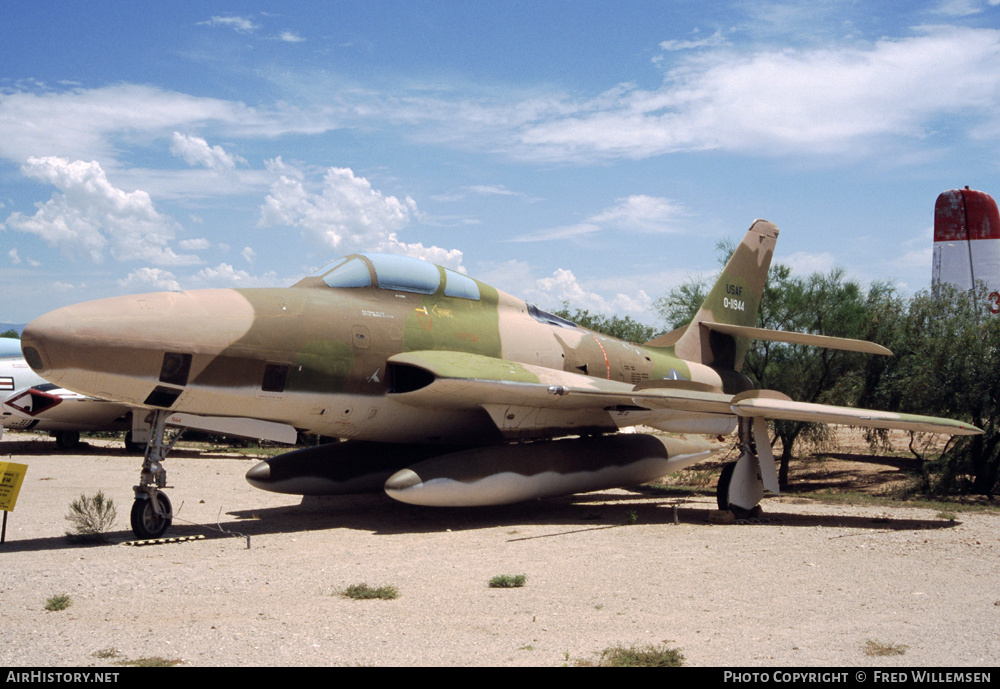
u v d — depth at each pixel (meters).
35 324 7.60
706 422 12.83
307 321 9.42
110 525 9.23
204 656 4.41
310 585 6.36
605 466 11.61
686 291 22.47
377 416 10.20
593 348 13.00
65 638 4.75
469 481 9.84
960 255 24.03
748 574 6.94
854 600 5.97
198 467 17.47
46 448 21.83
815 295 19.25
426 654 4.49
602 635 4.94
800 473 18.50
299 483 10.79
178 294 8.90
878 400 16.25
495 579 6.41
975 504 13.09
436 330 10.76
